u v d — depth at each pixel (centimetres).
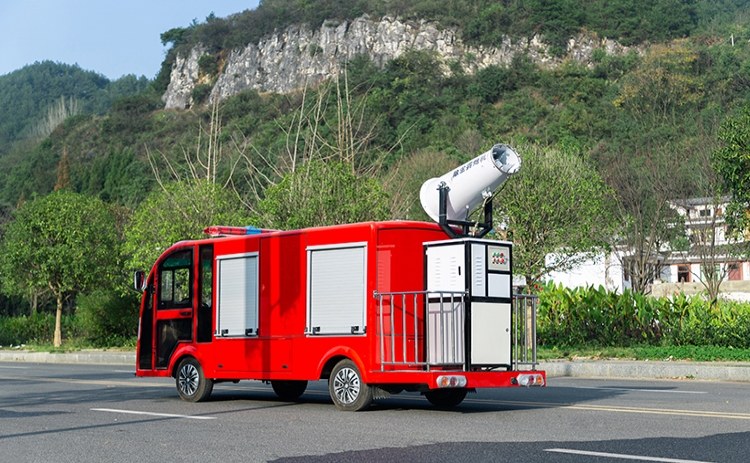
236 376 1115
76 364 2345
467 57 13838
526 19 14088
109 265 2842
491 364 959
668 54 8256
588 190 2116
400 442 725
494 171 1012
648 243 3406
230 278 1144
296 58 15138
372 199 2183
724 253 3428
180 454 682
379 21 14950
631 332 2066
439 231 1022
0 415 1006
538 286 2372
